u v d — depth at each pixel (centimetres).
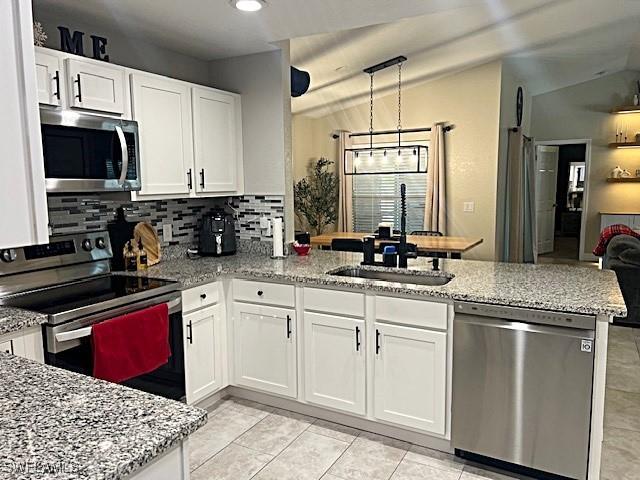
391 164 748
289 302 293
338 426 286
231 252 367
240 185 368
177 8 262
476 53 577
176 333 278
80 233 282
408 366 256
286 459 252
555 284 252
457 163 689
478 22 447
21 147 70
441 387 247
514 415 229
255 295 305
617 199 848
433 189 702
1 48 68
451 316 241
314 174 786
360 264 322
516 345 224
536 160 899
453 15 416
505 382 229
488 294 232
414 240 538
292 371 296
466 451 246
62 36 259
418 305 249
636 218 831
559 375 216
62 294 248
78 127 244
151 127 291
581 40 575
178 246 354
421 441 263
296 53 442
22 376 142
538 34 524
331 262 331
